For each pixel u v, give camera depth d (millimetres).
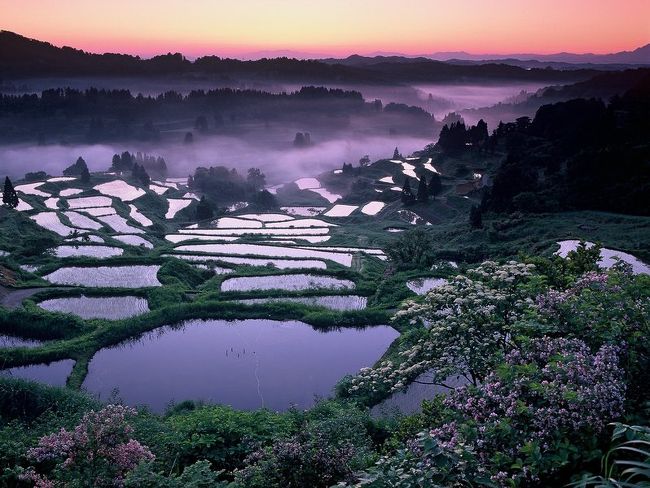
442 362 14867
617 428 6102
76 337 46719
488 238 98750
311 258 82250
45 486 12500
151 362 42781
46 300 59062
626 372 8914
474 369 14094
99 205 158375
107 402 31984
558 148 157125
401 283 60531
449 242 105000
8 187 132250
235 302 54688
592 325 10367
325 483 11273
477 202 158250
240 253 88312
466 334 14562
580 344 9531
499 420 8328
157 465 16484
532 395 8609
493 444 8039
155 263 74750
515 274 15094
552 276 17562
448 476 7180
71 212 140375
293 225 139375
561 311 10984
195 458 17969
